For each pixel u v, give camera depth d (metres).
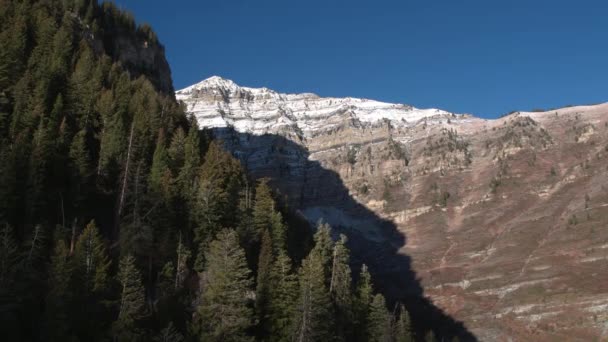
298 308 67.50
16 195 67.62
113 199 80.19
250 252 81.19
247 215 84.94
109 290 59.84
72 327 55.31
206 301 63.81
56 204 73.12
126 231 69.06
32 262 59.75
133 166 81.00
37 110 80.50
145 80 122.44
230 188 85.56
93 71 102.69
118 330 55.69
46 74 90.25
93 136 89.31
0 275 54.59
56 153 76.75
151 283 68.25
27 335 55.09
